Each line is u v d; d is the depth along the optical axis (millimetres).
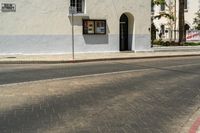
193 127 8992
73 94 13023
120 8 32031
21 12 28359
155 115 10258
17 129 8578
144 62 25844
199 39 47469
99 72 19516
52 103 11469
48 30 29234
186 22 59188
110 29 31641
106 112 10438
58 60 25156
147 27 33562
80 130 8578
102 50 31375
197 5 58156
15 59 25391
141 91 13969
